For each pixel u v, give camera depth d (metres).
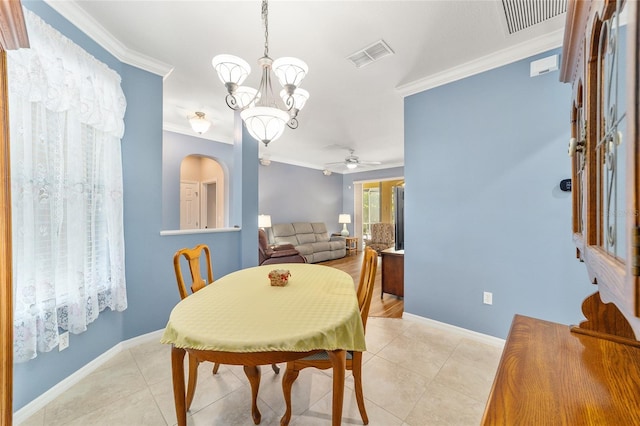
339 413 1.17
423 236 2.79
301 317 1.22
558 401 0.65
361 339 1.29
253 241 3.27
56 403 1.61
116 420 1.49
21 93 1.38
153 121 2.42
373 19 1.87
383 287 3.80
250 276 1.92
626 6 0.41
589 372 0.75
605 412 0.61
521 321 1.09
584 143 0.76
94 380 1.83
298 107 1.90
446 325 2.64
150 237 2.40
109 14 1.82
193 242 2.72
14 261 1.38
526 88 2.20
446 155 2.63
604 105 0.60
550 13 1.80
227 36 2.05
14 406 1.47
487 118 2.39
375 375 1.90
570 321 2.03
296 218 7.20
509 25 1.92
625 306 0.41
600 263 0.58
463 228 2.53
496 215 2.35
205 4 1.74
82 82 1.74
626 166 0.40
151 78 2.41
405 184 2.92
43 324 1.52
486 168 2.40
